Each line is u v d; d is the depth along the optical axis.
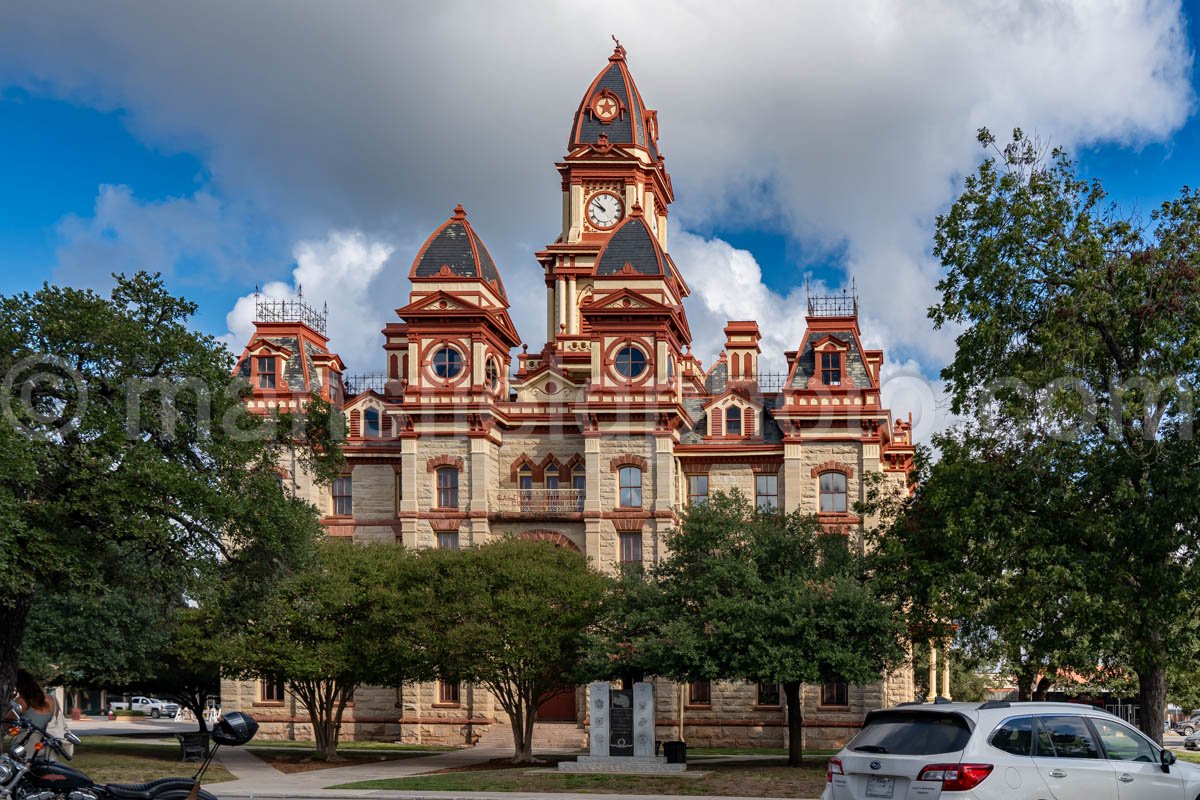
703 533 46.62
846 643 42.19
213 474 31.98
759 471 62.91
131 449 29.58
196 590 32.09
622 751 42.12
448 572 49.41
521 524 62.38
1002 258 33.97
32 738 15.55
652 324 62.06
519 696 48.84
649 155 78.81
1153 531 30.73
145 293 32.12
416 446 62.53
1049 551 32.09
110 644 47.09
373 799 32.75
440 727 61.03
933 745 16.66
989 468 33.53
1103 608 31.31
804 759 47.06
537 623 47.72
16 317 29.81
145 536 28.94
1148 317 31.50
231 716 14.59
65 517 29.23
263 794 33.84
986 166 34.94
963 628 37.88
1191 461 30.78
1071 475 32.75
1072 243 33.12
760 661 41.38
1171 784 17.92
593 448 61.72
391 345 69.94
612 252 64.50
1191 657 33.09
